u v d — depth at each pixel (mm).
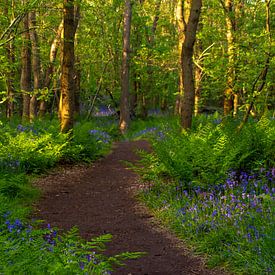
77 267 4633
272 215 6762
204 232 7188
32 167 12641
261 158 10000
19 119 24891
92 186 11766
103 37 30047
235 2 18797
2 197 8477
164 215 8547
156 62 31828
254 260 5883
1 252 4617
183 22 16703
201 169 9742
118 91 34906
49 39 27391
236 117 18031
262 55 13836
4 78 20094
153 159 11391
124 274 5941
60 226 8281
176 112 29797
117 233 7859
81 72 35688
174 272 6008
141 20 30672
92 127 21719
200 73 26188
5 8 20047
